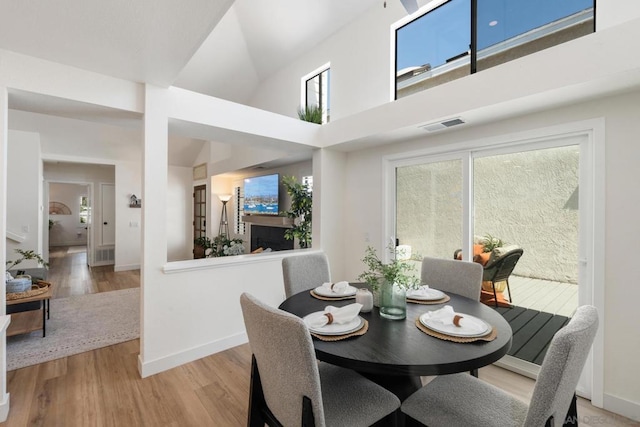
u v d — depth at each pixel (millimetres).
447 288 2299
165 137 2496
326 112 4418
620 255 1985
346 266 3975
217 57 5031
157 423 1869
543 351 2383
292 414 1113
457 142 2893
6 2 1479
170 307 2521
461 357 1182
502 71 2172
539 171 2443
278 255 3266
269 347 1106
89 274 6078
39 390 2191
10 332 2857
